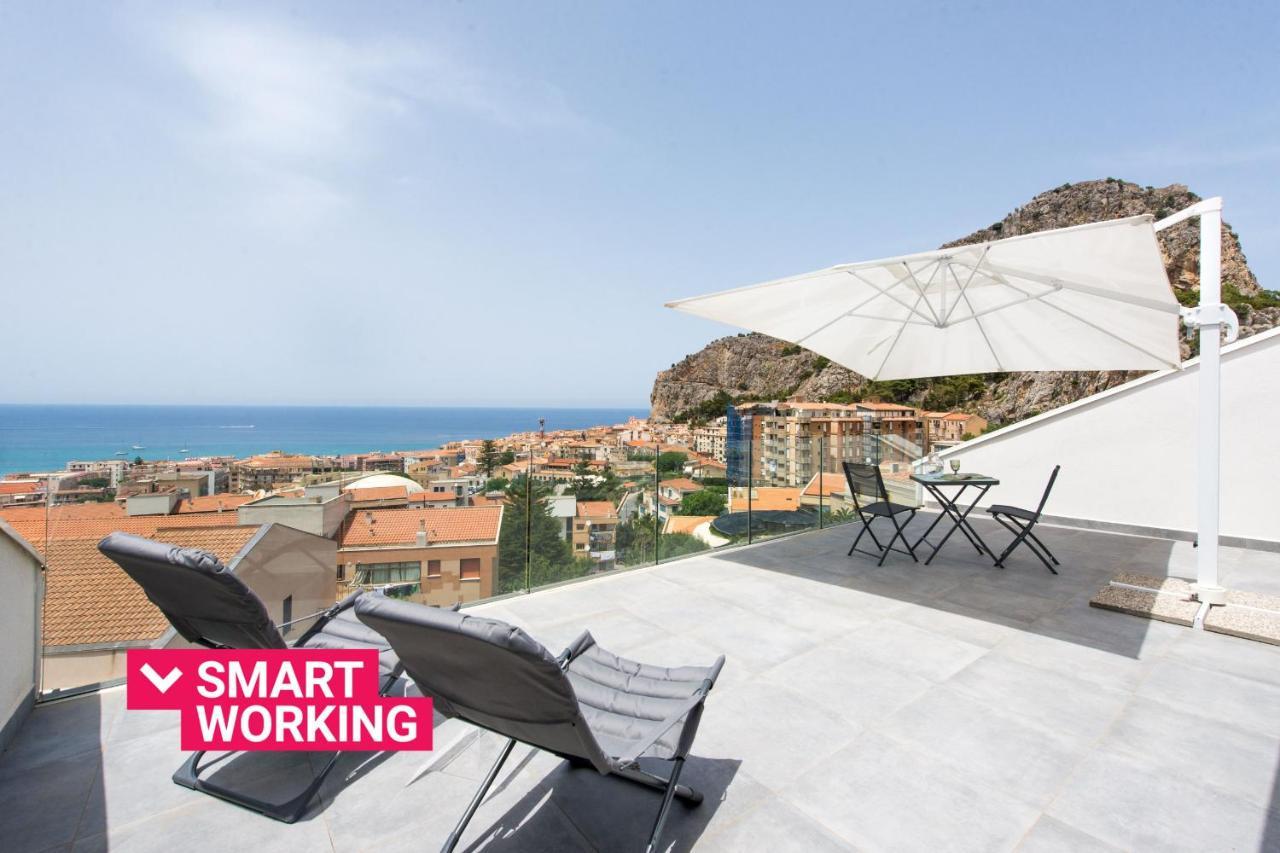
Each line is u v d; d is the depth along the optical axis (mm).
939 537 6172
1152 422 6230
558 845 1640
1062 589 4250
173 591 1822
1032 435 7066
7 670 2129
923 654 3039
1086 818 1754
